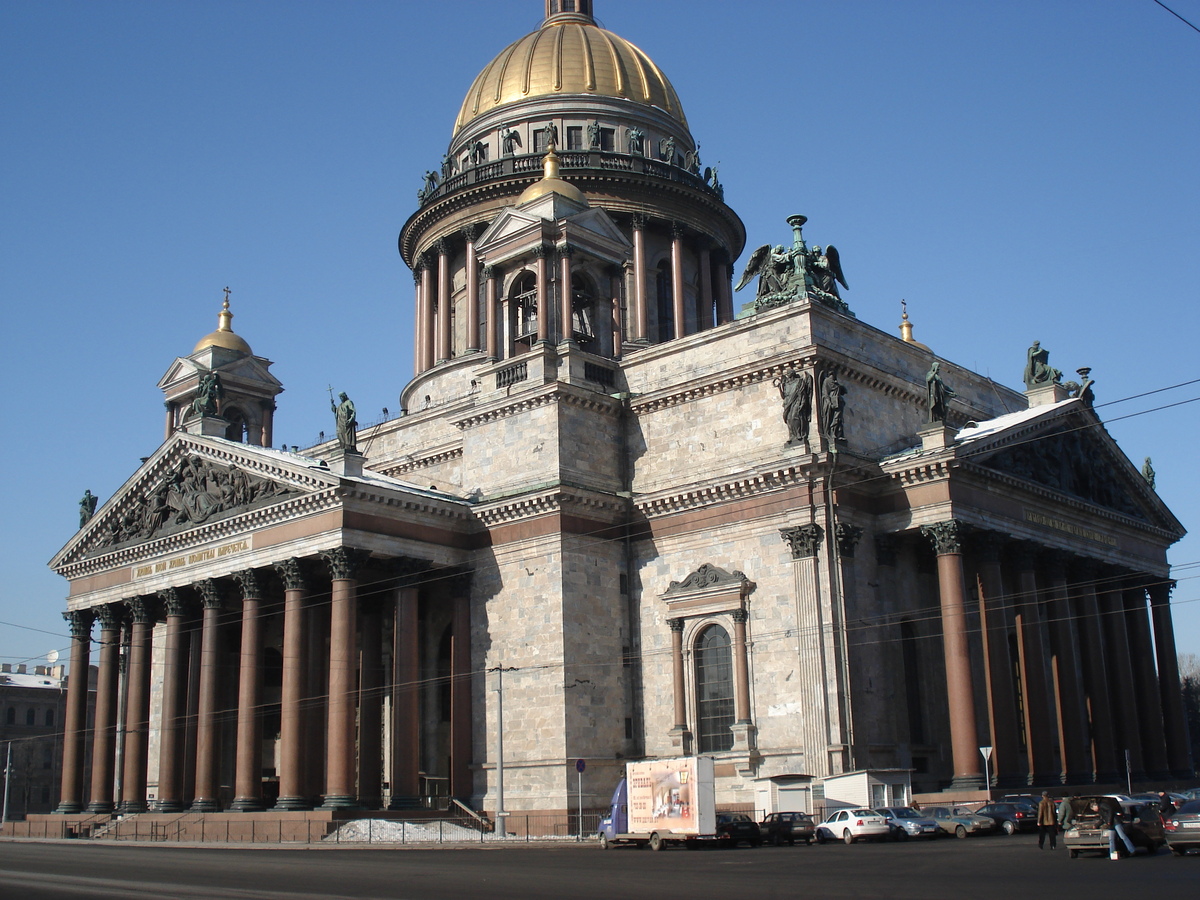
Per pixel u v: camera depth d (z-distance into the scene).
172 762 83.94
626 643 77.00
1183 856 45.47
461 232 107.00
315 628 81.06
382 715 83.12
